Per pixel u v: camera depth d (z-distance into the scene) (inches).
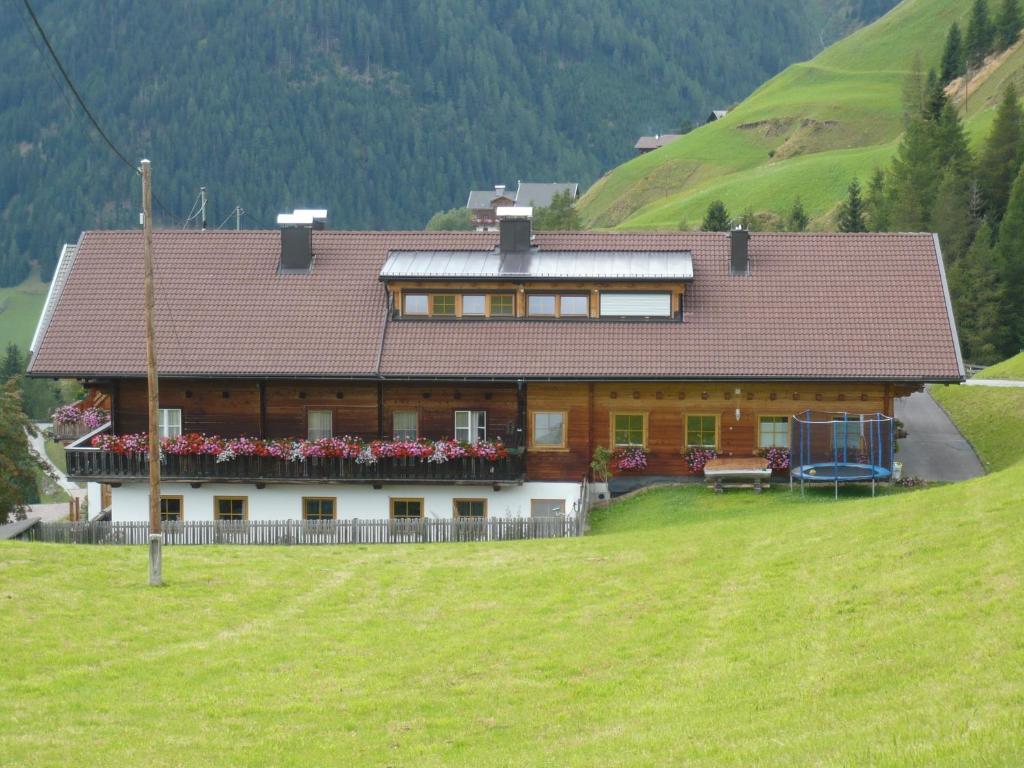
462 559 1173.1
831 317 1592.0
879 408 1562.5
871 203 4483.3
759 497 1478.8
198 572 1113.4
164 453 1565.0
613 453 1587.1
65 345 1605.6
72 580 1052.5
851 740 557.9
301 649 883.4
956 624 727.7
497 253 1679.4
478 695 767.7
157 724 731.4
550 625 911.0
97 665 847.1
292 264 1700.3
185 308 1648.6
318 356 1576.0
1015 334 3122.5
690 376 1526.8
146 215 1056.8
